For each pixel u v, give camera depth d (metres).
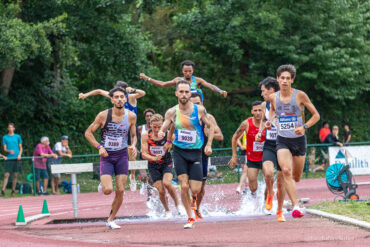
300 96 17.72
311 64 62.09
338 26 62.56
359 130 66.12
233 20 58.44
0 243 15.81
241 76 66.81
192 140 18.17
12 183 39.41
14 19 41.34
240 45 64.94
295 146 17.97
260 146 22.48
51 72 54.34
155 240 15.12
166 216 23.12
